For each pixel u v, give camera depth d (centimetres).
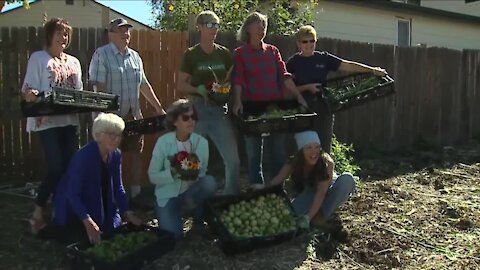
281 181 519
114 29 532
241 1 857
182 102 467
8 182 657
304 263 456
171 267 439
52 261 442
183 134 468
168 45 692
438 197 650
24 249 459
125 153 641
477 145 982
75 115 504
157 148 469
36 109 462
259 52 532
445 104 983
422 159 855
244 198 488
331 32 1298
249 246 449
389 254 489
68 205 451
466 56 1004
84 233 456
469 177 754
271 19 889
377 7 1372
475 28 1700
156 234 444
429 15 1512
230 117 535
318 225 527
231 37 743
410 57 927
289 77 545
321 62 575
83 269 405
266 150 582
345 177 513
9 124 654
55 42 482
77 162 439
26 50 647
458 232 545
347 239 508
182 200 484
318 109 566
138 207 577
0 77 645
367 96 577
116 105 508
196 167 464
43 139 481
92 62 535
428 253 495
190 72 522
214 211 459
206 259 451
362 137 884
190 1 901
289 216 482
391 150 914
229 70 534
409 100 934
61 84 485
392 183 701
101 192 457
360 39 1366
